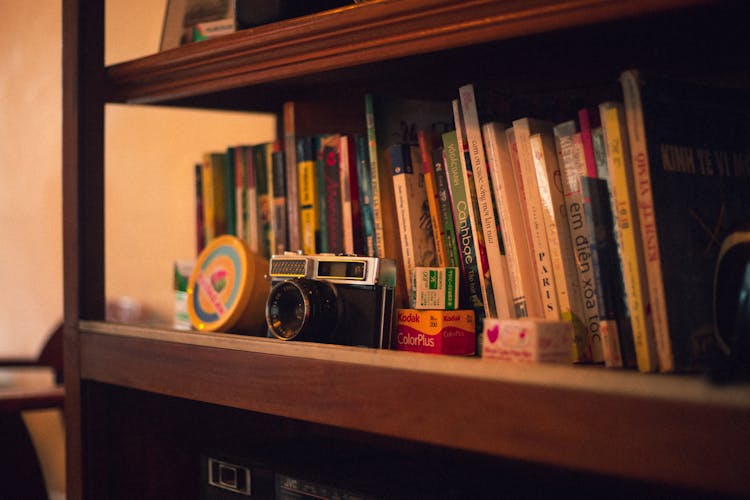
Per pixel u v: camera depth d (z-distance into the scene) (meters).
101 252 1.19
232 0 1.30
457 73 1.00
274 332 0.90
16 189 2.50
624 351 0.74
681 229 0.72
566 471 1.04
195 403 1.25
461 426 0.67
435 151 0.94
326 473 0.97
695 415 0.53
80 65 1.16
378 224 0.97
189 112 1.81
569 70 0.97
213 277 1.14
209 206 1.29
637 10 0.65
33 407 1.56
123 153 2.01
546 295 0.82
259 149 1.22
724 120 0.78
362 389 0.75
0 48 2.58
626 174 0.73
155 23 1.84
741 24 0.75
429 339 0.87
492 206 0.86
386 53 0.82
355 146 1.03
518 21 0.72
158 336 1.00
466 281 0.90
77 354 1.15
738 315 0.62
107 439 1.16
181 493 1.24
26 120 2.44
